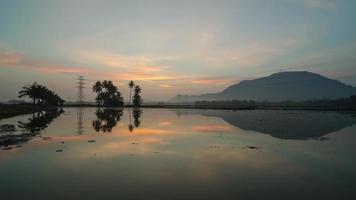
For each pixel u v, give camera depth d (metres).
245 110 106.44
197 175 16.59
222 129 41.19
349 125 45.16
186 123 51.66
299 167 18.48
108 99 161.00
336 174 16.80
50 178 15.97
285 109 107.62
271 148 25.53
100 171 17.44
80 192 13.65
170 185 14.71
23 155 22.17
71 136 33.38
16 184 14.92
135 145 27.12
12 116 70.88
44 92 126.56
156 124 49.75
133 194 13.37
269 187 14.38
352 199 12.67
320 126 43.97
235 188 14.22
